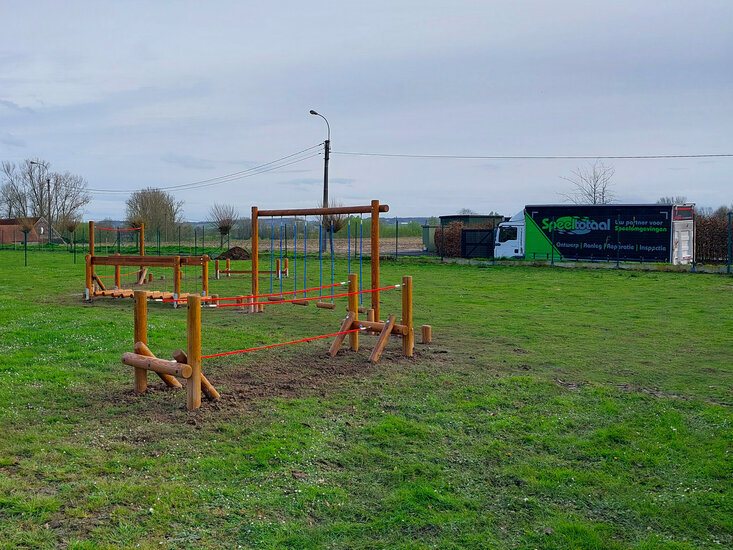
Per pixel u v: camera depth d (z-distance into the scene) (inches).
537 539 173.6
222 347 408.5
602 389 309.6
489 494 200.1
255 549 161.8
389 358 380.2
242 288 838.5
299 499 190.2
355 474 210.8
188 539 165.2
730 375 343.0
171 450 224.4
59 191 3024.1
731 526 181.8
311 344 425.1
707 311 590.6
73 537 163.5
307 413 269.7
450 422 262.5
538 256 1221.1
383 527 176.4
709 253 1176.8
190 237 2263.8
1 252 1831.9
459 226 1498.5
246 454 221.8
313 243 2069.4
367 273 1056.2
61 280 932.0
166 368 270.1
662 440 243.6
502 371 349.1
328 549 164.2
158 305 651.5
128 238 2343.8
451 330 487.8
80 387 301.7
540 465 221.6
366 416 269.1
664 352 402.9
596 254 1144.8
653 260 1078.4
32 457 215.3
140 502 184.1
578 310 601.0
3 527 166.4
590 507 193.6
